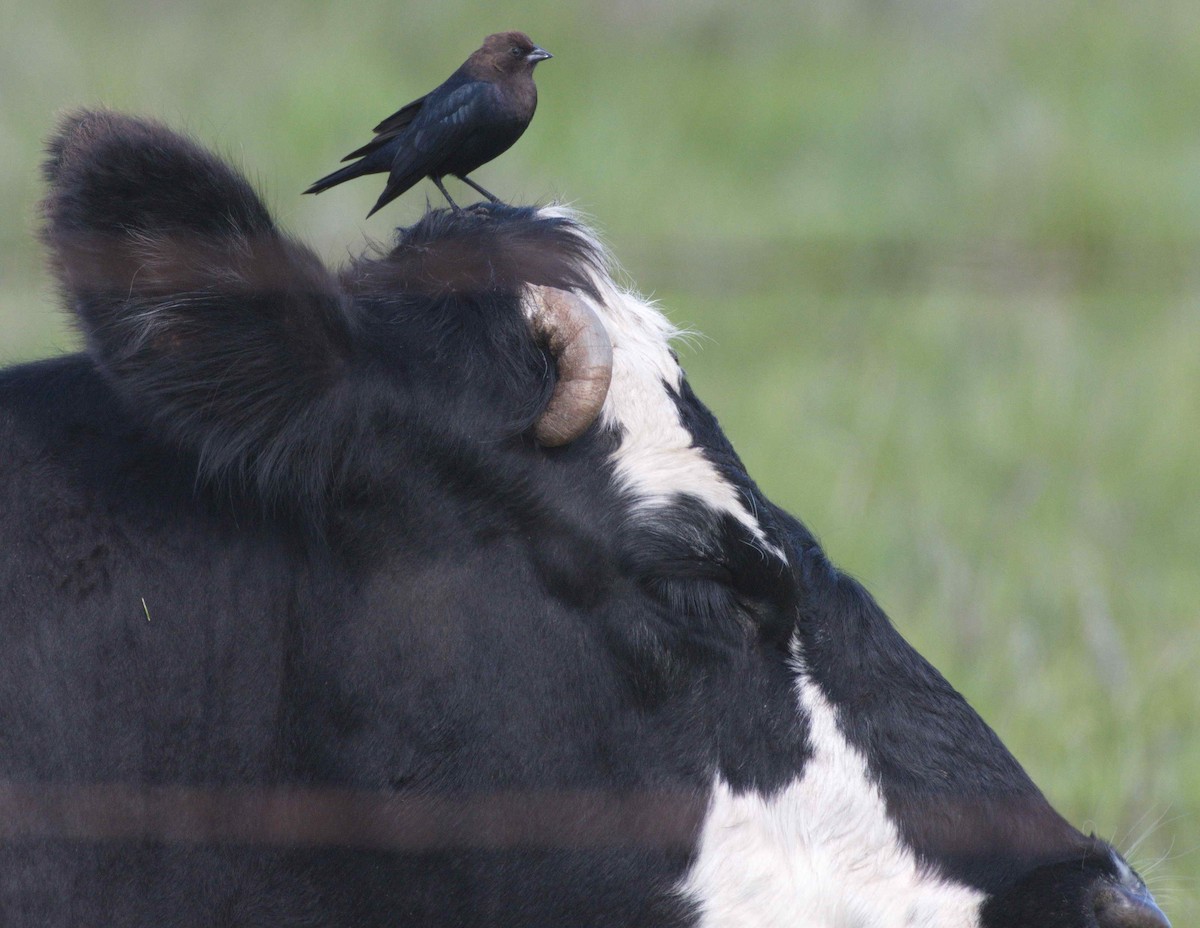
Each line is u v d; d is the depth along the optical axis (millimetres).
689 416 5879
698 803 5613
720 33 26953
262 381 5348
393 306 5723
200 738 5586
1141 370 16516
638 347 5914
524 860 5598
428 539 5527
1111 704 10484
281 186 19641
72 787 5488
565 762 5570
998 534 12898
